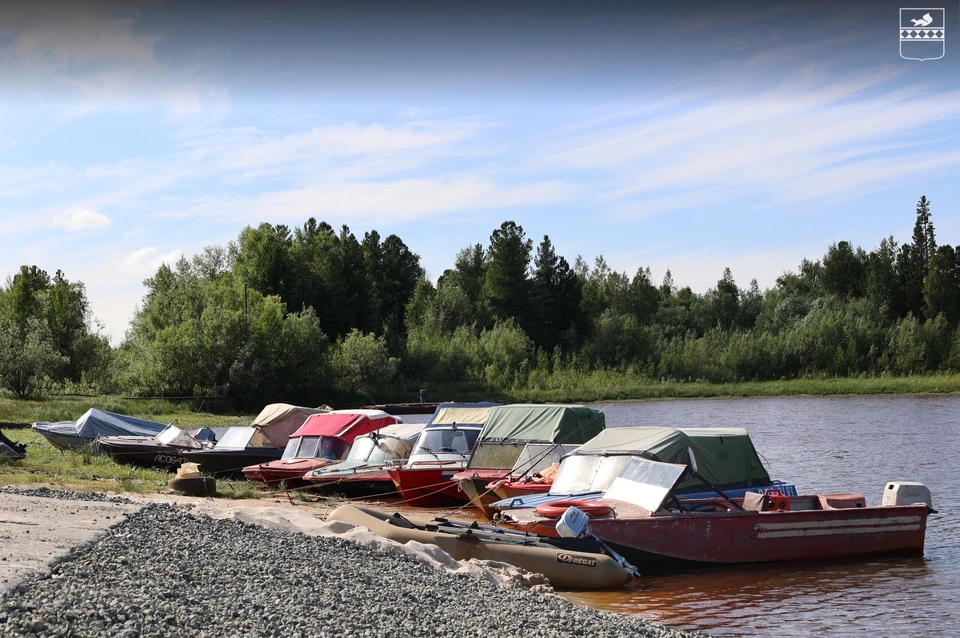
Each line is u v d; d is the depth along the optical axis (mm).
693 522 15938
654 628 11141
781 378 98312
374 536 14500
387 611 9922
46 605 8117
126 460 27203
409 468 23062
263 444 28234
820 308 114250
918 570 16250
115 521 13094
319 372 77312
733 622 12930
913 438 40375
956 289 113250
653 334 115125
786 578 15562
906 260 121375
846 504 18078
